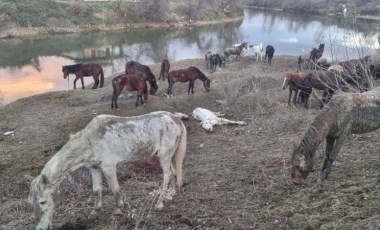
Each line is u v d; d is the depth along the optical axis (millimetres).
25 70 24797
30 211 6320
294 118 10328
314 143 5426
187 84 17359
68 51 31500
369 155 6863
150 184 6918
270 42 36562
